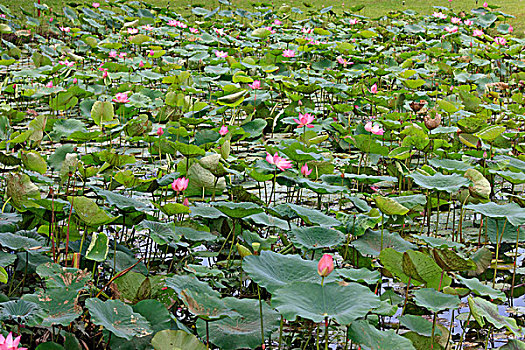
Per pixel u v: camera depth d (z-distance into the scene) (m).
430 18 17.06
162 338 2.29
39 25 14.34
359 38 13.87
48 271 2.61
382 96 7.88
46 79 8.77
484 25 15.67
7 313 2.31
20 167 4.46
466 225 4.61
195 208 3.64
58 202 3.17
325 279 2.63
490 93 7.89
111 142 6.30
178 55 12.65
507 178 4.39
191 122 6.16
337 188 3.96
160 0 20.78
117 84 9.30
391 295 3.14
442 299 2.72
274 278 2.61
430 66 10.38
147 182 3.99
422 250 3.74
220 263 3.68
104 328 2.43
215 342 2.54
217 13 17.22
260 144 6.77
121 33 13.11
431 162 4.84
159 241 3.13
